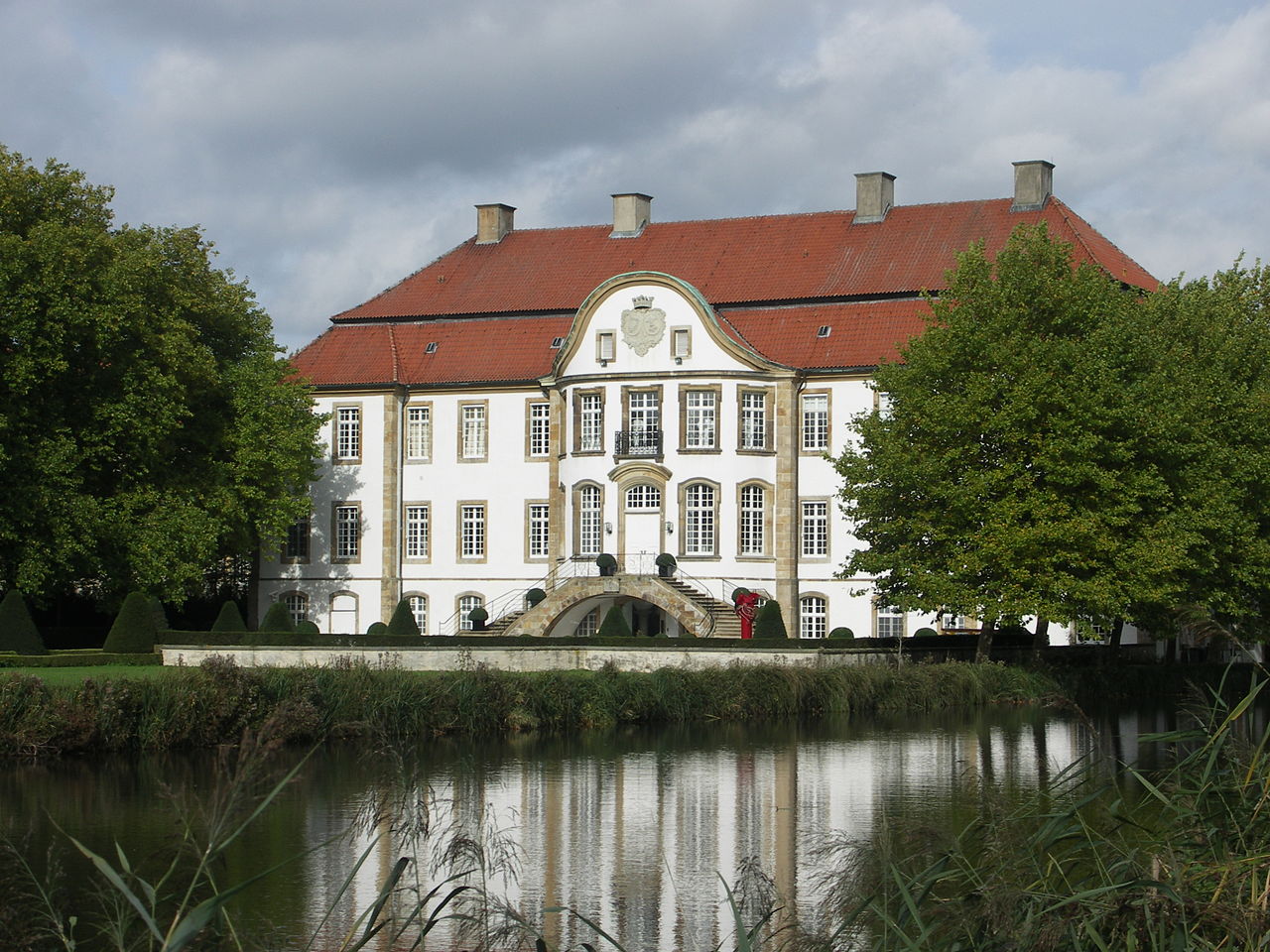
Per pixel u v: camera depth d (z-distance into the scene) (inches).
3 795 1291.8
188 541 2518.5
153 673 1883.6
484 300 3262.8
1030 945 594.6
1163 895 610.2
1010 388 2210.9
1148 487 2181.3
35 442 2356.1
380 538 3203.7
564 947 833.5
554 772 1467.8
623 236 3314.5
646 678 1961.1
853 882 633.6
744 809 1247.5
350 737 1669.5
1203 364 2474.2
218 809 537.6
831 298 3004.4
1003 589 2188.7
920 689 2135.8
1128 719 2006.6
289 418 2910.9
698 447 2876.5
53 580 2420.0
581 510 2940.5
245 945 812.0
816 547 2925.7
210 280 2832.2
